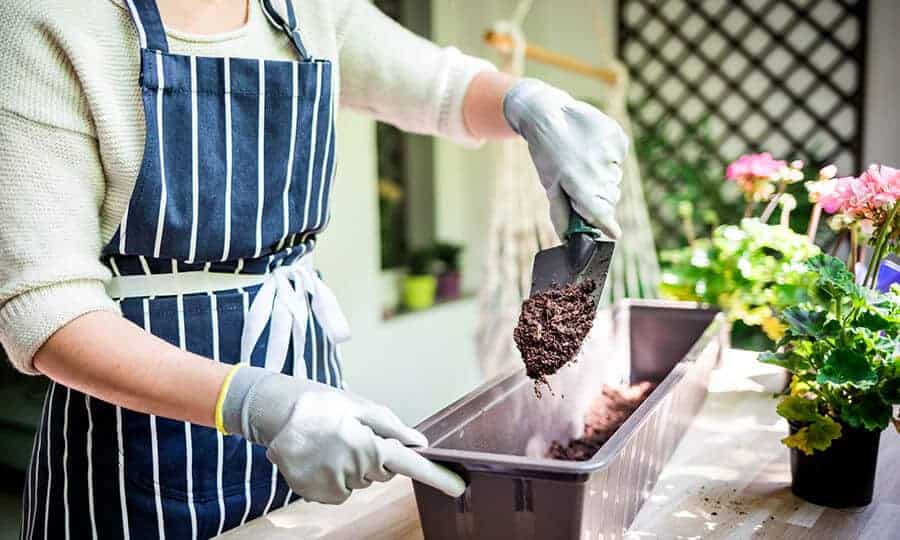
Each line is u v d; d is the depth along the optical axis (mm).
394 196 4504
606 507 939
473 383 4676
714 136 4125
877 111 3688
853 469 1092
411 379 4090
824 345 1091
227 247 1131
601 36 3416
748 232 1588
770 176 1651
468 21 4605
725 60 4051
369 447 867
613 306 1725
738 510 1110
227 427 917
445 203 4793
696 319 1673
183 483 1143
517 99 1293
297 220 1206
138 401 930
